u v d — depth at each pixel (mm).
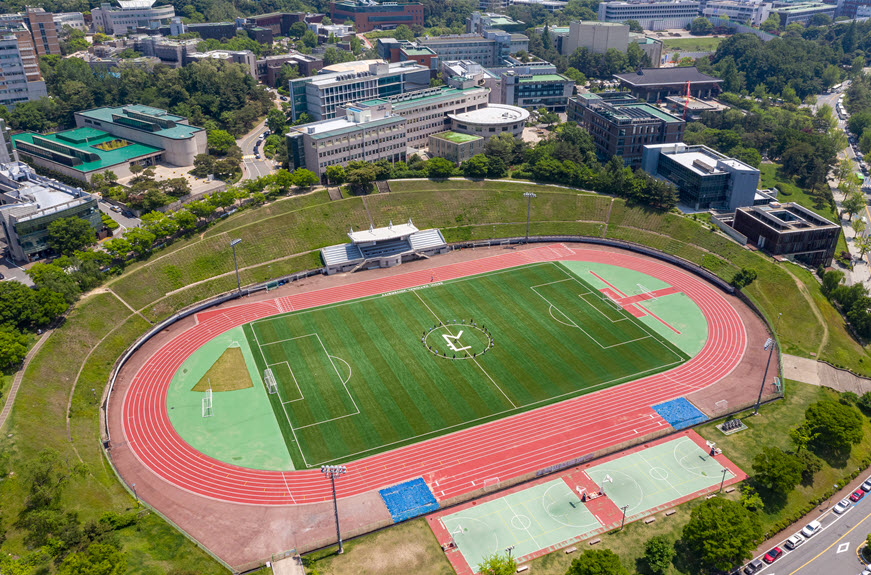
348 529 121000
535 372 166000
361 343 178250
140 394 158625
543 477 133750
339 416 150875
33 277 182750
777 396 155250
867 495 128750
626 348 175625
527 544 117812
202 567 111750
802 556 116375
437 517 124062
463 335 181500
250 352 174750
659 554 110188
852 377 162500
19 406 139875
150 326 184375
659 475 133625
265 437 144750
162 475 134000
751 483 130125
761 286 198500
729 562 110188
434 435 145000
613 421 148750
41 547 109062
